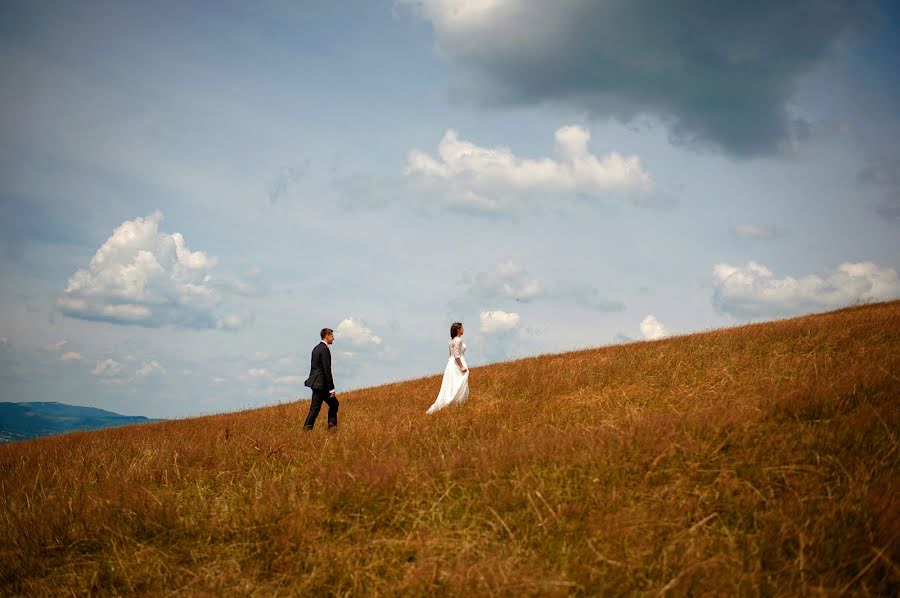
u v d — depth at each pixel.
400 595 4.09
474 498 5.51
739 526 4.56
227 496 6.78
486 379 16.12
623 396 10.45
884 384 7.34
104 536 5.87
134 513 6.22
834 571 3.76
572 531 4.64
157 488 7.43
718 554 4.05
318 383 11.56
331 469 6.69
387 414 12.58
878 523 4.13
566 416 9.38
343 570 4.51
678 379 11.41
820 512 4.46
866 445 5.48
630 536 4.42
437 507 5.43
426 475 6.01
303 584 4.42
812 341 12.44
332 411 11.94
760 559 3.98
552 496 5.14
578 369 14.45
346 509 5.63
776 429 6.21
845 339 11.90
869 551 3.92
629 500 4.96
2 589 5.12
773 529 4.31
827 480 4.97
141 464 8.55
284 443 9.12
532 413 10.21
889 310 15.83
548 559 4.33
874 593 3.62
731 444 5.96
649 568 4.02
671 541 4.34
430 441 7.95
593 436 6.57
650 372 12.73
